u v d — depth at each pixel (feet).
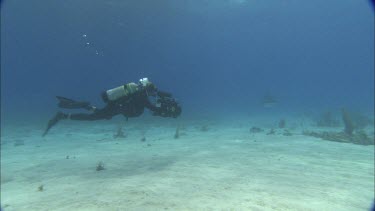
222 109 133.18
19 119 103.65
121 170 27.43
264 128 65.41
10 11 129.08
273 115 101.04
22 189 22.84
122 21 151.33
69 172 27.86
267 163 29.22
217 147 39.93
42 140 54.13
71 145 46.50
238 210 16.03
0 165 32.71
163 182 21.80
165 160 31.40
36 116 113.70
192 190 19.69
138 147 42.11
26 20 148.77
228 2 140.15
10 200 19.83
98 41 213.46
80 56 313.32
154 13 140.36
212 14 169.58
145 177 23.70
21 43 240.32
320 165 28.50
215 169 26.45
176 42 306.35
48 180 25.29
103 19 142.82
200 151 36.91
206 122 81.66
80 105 21.61
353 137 44.78
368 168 27.55
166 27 196.85
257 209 16.28
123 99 20.95
